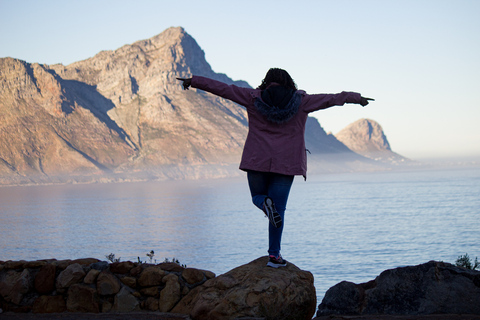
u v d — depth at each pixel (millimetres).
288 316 4578
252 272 4762
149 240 148125
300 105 4512
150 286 5023
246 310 4410
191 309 4828
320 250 117500
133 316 4742
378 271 85062
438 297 4785
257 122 4605
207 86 4559
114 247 133625
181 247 130500
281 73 4605
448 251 108750
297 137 4566
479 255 100312
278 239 4875
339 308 5066
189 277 5027
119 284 5066
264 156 4543
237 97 4570
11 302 5105
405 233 148125
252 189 4770
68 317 4766
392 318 4570
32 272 5230
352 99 4340
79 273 5129
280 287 4566
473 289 4730
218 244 134875
